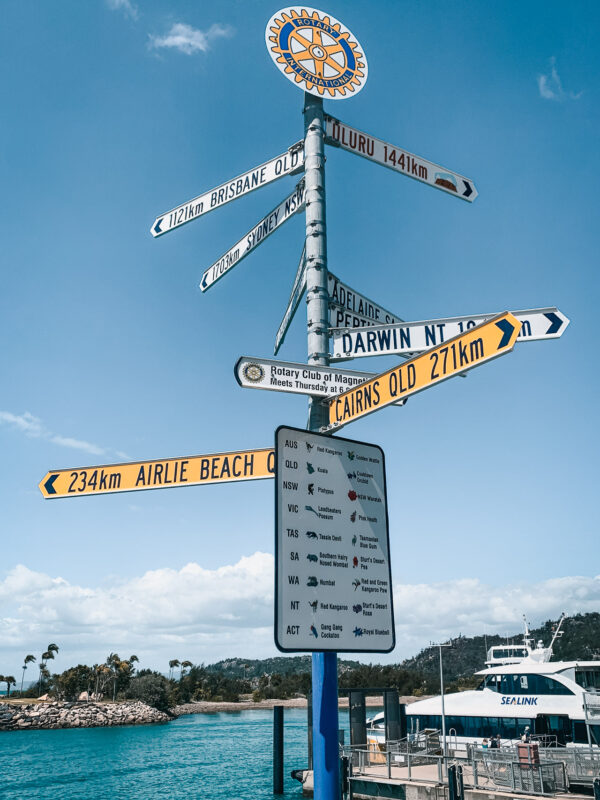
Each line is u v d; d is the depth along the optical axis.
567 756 20.92
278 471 4.64
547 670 27.34
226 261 8.16
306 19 7.06
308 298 6.23
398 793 22.91
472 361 4.51
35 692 156.62
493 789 20.61
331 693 4.70
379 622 4.85
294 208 6.86
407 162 7.52
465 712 29.33
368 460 5.27
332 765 4.55
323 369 5.77
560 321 5.16
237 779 43.84
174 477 6.19
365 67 7.32
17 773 50.78
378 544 5.07
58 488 6.79
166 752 64.44
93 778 47.19
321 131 6.73
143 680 138.00
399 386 5.10
